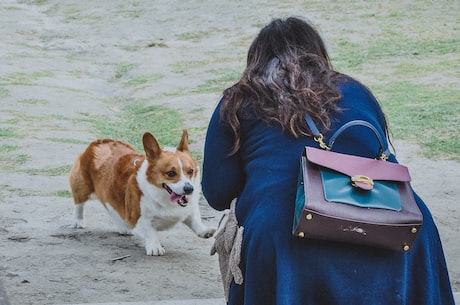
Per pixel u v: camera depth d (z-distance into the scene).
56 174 10.27
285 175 3.10
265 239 2.99
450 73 16.78
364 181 2.94
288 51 3.39
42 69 19.72
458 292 5.38
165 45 22.62
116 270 6.19
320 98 3.23
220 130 3.31
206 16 25.89
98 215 8.12
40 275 5.97
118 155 7.22
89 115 14.94
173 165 6.39
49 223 7.76
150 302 4.94
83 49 22.81
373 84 16.06
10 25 26.25
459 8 24.41
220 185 3.36
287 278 2.92
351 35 21.70
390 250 2.99
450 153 10.69
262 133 3.22
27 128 13.34
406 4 25.31
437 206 8.30
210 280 6.00
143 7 27.94
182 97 16.17
